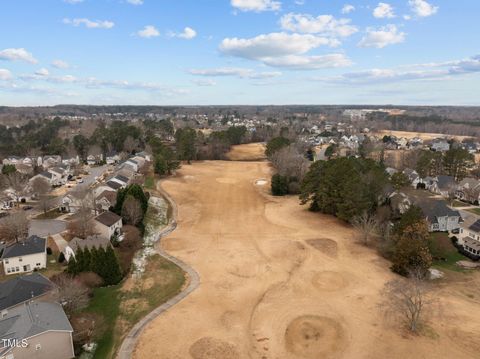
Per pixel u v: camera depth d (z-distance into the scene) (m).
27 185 84.88
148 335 37.38
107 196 76.00
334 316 41.16
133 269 52.31
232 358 34.47
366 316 41.06
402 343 36.44
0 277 47.94
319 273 51.59
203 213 79.44
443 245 61.16
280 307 43.12
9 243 56.66
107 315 40.53
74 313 39.84
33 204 80.81
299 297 45.38
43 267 50.72
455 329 38.53
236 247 60.81
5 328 31.47
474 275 51.50
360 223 64.56
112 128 168.50
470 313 41.59
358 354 35.03
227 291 46.75
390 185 77.56
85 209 63.12
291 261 55.59
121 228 64.25
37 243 52.38
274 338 37.44
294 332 38.41
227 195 94.00
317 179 78.62
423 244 50.94
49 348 31.66
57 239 59.22
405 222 55.94
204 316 41.09
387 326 39.16
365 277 50.25
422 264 49.41
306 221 73.62
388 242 57.28
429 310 41.69
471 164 111.81
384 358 34.50
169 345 35.94
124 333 37.66
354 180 68.25
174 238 64.62
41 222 63.53
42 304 35.62
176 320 40.12
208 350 35.34
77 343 35.12
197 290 46.84
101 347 35.16
